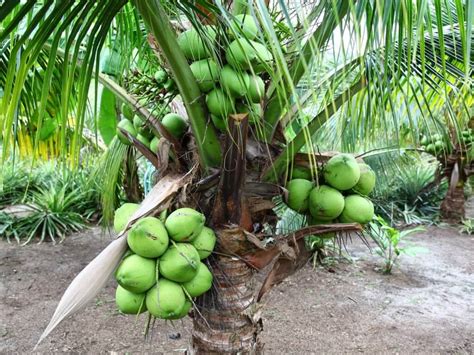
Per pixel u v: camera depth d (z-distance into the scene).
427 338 3.99
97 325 4.16
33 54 1.44
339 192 1.85
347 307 4.59
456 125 2.06
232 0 1.83
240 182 1.78
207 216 1.89
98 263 1.56
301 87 2.35
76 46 1.50
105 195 3.29
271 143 1.95
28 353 3.70
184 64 1.60
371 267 5.66
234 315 2.00
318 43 1.49
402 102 2.62
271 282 2.00
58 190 7.42
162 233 1.59
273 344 3.89
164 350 3.76
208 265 1.92
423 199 8.30
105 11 1.43
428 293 4.95
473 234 7.22
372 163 4.77
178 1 1.43
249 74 1.63
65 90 1.56
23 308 4.52
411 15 1.41
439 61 2.18
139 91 2.01
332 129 3.22
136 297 1.65
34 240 6.60
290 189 1.88
